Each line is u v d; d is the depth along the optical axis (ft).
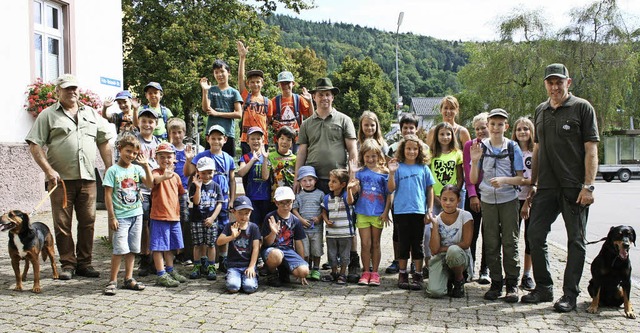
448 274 18.49
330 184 20.30
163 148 18.94
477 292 19.11
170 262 19.71
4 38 32.07
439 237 18.85
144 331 14.16
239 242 19.15
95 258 22.99
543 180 17.70
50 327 14.29
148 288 18.56
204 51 74.13
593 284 16.74
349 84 180.75
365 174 20.36
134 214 18.30
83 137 19.88
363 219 20.04
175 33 71.56
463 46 111.45
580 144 17.04
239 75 27.37
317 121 21.61
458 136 22.58
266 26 84.33
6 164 31.53
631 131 105.29
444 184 21.08
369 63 181.98
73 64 38.01
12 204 31.96
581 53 98.27
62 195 19.51
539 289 17.87
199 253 20.39
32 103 33.47
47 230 18.89
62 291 17.83
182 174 22.07
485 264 20.63
